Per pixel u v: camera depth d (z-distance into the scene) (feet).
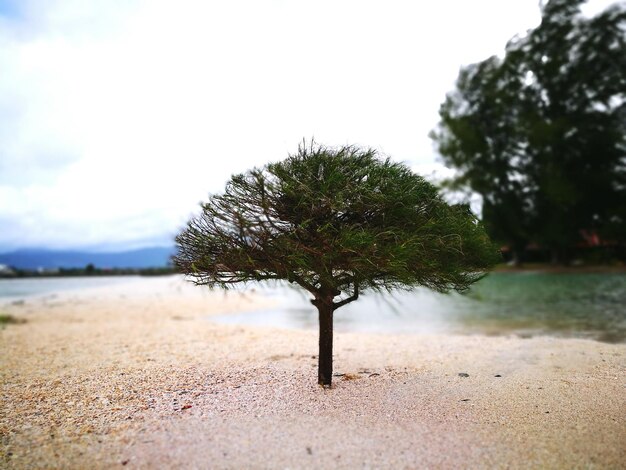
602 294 69.31
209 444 11.67
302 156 16.19
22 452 11.54
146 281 171.32
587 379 17.75
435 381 17.80
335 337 32.81
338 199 14.47
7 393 17.37
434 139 146.41
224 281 15.47
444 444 11.51
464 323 43.42
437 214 16.07
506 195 137.08
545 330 37.52
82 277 271.28
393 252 13.99
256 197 15.28
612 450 11.07
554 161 126.11
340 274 16.03
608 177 121.70
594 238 145.48
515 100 133.39
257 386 17.22
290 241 14.57
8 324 45.91
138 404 15.42
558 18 126.82
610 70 120.88
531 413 13.69
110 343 31.01
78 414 14.52
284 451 11.18
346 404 14.69
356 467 10.36
